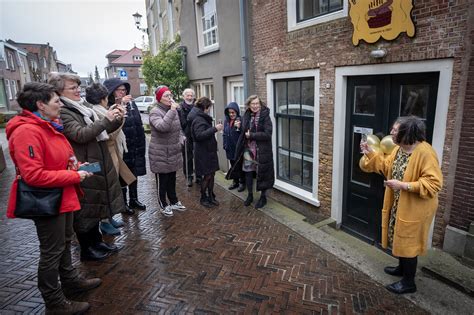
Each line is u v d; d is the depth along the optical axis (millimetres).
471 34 2754
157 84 8898
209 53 6945
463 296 2730
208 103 4309
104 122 2680
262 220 4219
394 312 2521
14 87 24906
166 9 11344
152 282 2842
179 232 3840
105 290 2717
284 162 5613
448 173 3129
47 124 2104
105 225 3742
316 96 4461
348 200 4441
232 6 5828
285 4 4668
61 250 2260
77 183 2377
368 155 2889
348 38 3838
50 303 2266
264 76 5438
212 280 2879
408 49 3232
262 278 2928
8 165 7969
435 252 3297
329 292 2750
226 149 5383
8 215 2078
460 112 2945
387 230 2809
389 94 3621
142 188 5691
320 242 3629
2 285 2768
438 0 2922
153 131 4012
